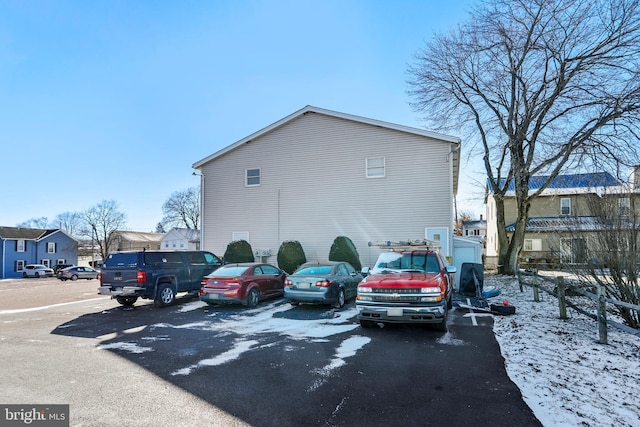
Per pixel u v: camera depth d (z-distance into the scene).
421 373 4.72
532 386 4.19
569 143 15.54
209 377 4.65
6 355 5.68
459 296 11.40
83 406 3.80
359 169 15.06
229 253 15.41
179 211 62.75
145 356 5.60
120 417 3.54
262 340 6.53
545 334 6.46
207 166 17.70
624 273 6.49
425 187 14.09
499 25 15.98
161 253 10.59
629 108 13.99
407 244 8.91
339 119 15.52
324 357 5.47
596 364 4.87
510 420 3.42
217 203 17.34
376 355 5.54
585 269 7.09
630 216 6.66
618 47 13.93
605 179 14.98
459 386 4.26
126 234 70.38
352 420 3.47
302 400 3.93
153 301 11.32
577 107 15.57
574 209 7.73
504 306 8.48
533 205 27.86
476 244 13.62
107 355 5.66
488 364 5.02
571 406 3.67
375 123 14.73
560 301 7.82
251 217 16.66
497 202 20.06
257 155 16.80
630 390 4.03
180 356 5.59
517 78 16.78
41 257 46.28
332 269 10.06
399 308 6.65
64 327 7.83
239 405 3.81
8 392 4.18
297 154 16.09
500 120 17.80
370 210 14.78
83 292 17.02
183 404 3.84
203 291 9.87
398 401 3.88
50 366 5.12
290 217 15.99
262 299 10.61
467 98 19.09
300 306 10.15
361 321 7.29
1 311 10.27
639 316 6.25
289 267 14.58
